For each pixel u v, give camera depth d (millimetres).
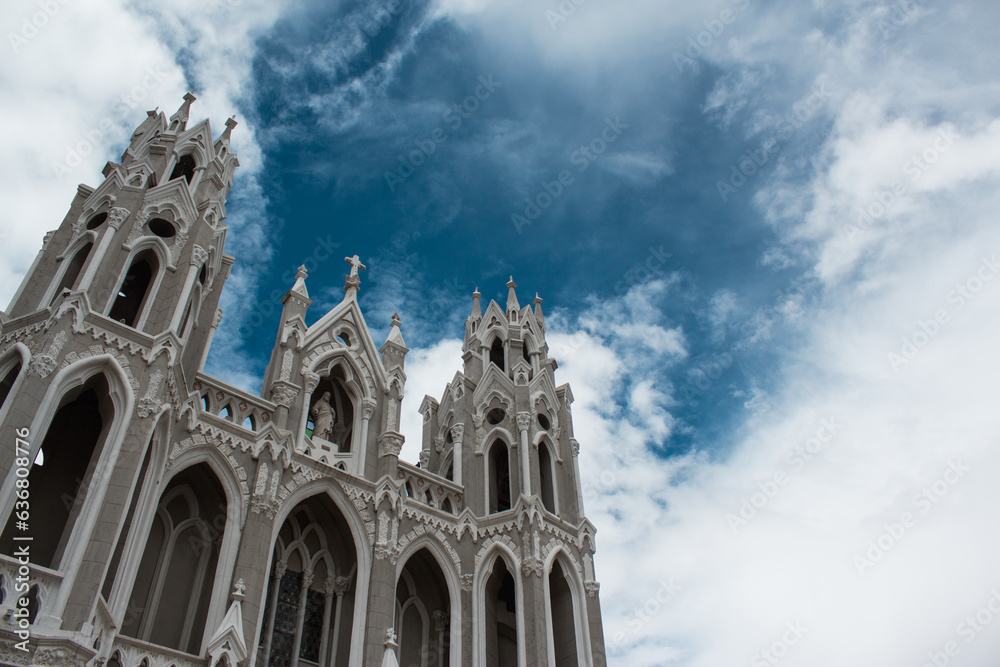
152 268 25484
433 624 28375
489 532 29797
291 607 25531
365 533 26641
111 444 19953
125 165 28906
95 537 18672
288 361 28797
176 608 22703
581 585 29938
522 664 26500
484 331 38875
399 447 29281
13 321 21531
